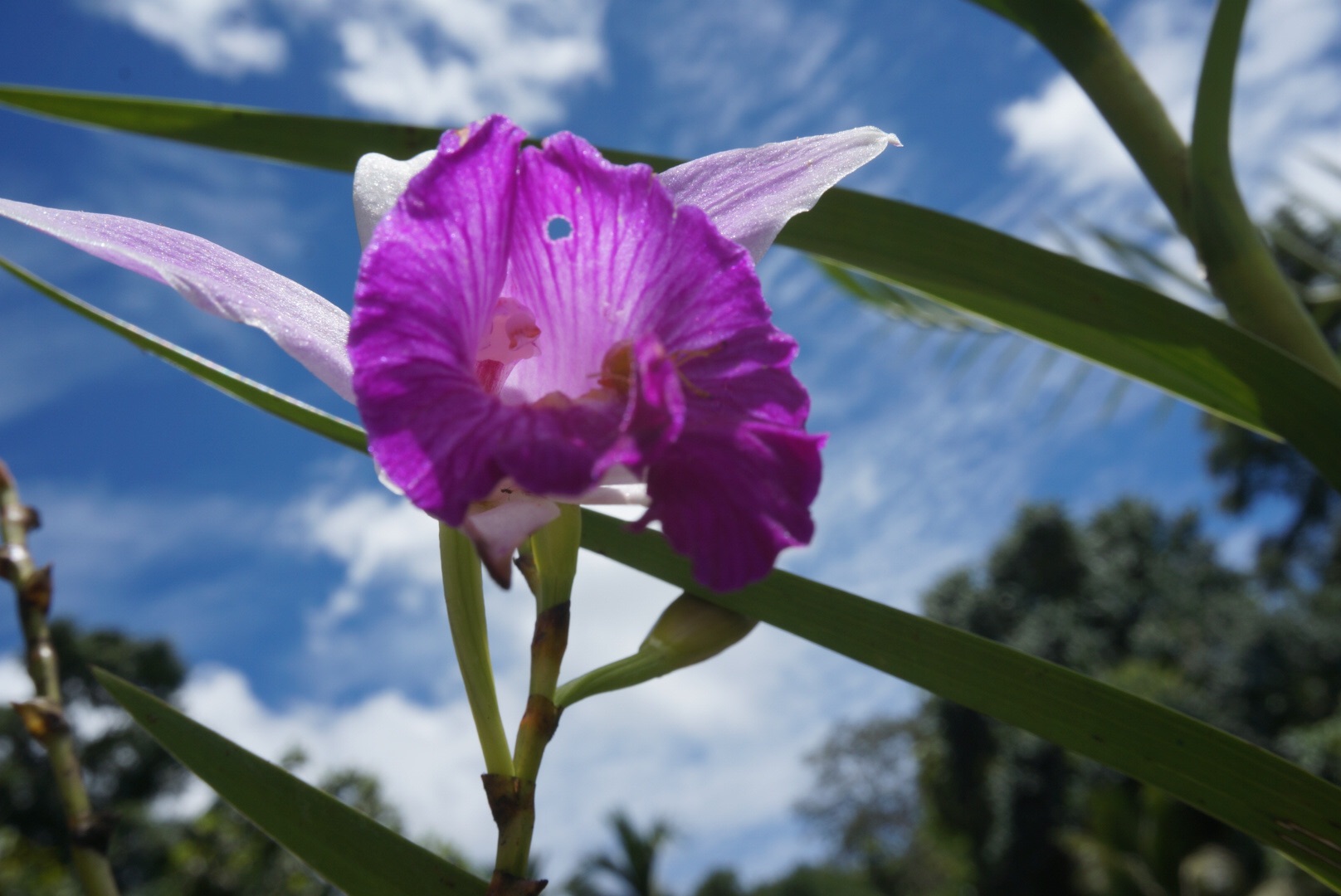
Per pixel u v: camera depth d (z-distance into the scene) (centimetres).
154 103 23
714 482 16
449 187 17
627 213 18
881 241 22
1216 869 225
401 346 16
